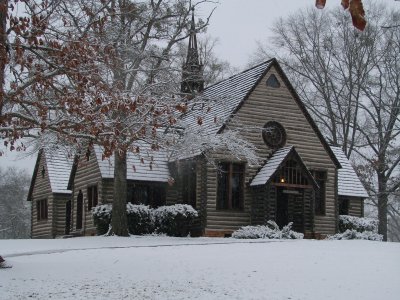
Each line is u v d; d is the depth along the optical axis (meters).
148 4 27.23
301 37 50.22
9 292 11.23
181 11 28.61
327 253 17.86
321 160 32.62
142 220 29.20
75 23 14.54
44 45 13.13
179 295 11.04
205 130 27.52
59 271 13.91
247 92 30.70
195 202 30.67
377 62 46.81
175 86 26.28
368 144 47.88
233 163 30.06
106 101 13.73
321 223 32.19
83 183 34.16
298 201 30.92
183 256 17.02
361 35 46.03
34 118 13.16
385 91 45.81
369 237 29.19
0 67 11.86
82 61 12.98
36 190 42.88
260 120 31.05
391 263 15.47
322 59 49.47
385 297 10.80
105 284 12.19
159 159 32.41
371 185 46.75
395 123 46.78
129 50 23.22
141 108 14.95
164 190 31.94
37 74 12.31
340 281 12.55
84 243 23.19
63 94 12.89
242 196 30.06
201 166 29.81
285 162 29.55
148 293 11.23
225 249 19.09
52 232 39.12
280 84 31.91
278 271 13.95
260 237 26.83
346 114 49.22
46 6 13.51
